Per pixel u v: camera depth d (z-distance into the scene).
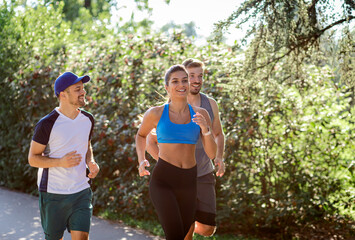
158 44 7.61
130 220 6.75
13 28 9.87
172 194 3.62
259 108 6.24
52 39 9.99
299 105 6.45
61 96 3.68
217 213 6.35
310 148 6.50
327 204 6.35
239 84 5.90
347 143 6.63
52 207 3.62
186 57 7.27
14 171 9.33
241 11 5.46
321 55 5.72
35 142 3.58
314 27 5.38
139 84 7.39
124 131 7.00
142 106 7.17
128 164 7.27
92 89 7.90
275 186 6.44
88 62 8.13
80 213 3.62
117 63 7.70
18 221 6.46
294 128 6.40
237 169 6.40
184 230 3.72
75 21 21.45
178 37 7.62
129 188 7.10
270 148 6.41
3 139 9.62
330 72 6.71
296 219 6.38
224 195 6.62
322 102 6.76
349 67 5.45
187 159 3.70
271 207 6.43
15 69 9.52
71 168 3.65
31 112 8.92
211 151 3.68
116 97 7.41
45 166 3.57
